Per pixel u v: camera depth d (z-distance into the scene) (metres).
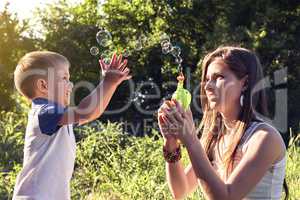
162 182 5.78
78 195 5.78
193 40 19.20
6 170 6.66
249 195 2.38
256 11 17.58
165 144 2.59
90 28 20.17
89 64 19.22
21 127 8.72
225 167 2.46
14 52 19.84
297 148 6.58
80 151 6.72
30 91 3.17
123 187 5.64
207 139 2.62
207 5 18.69
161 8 19.56
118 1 20.27
